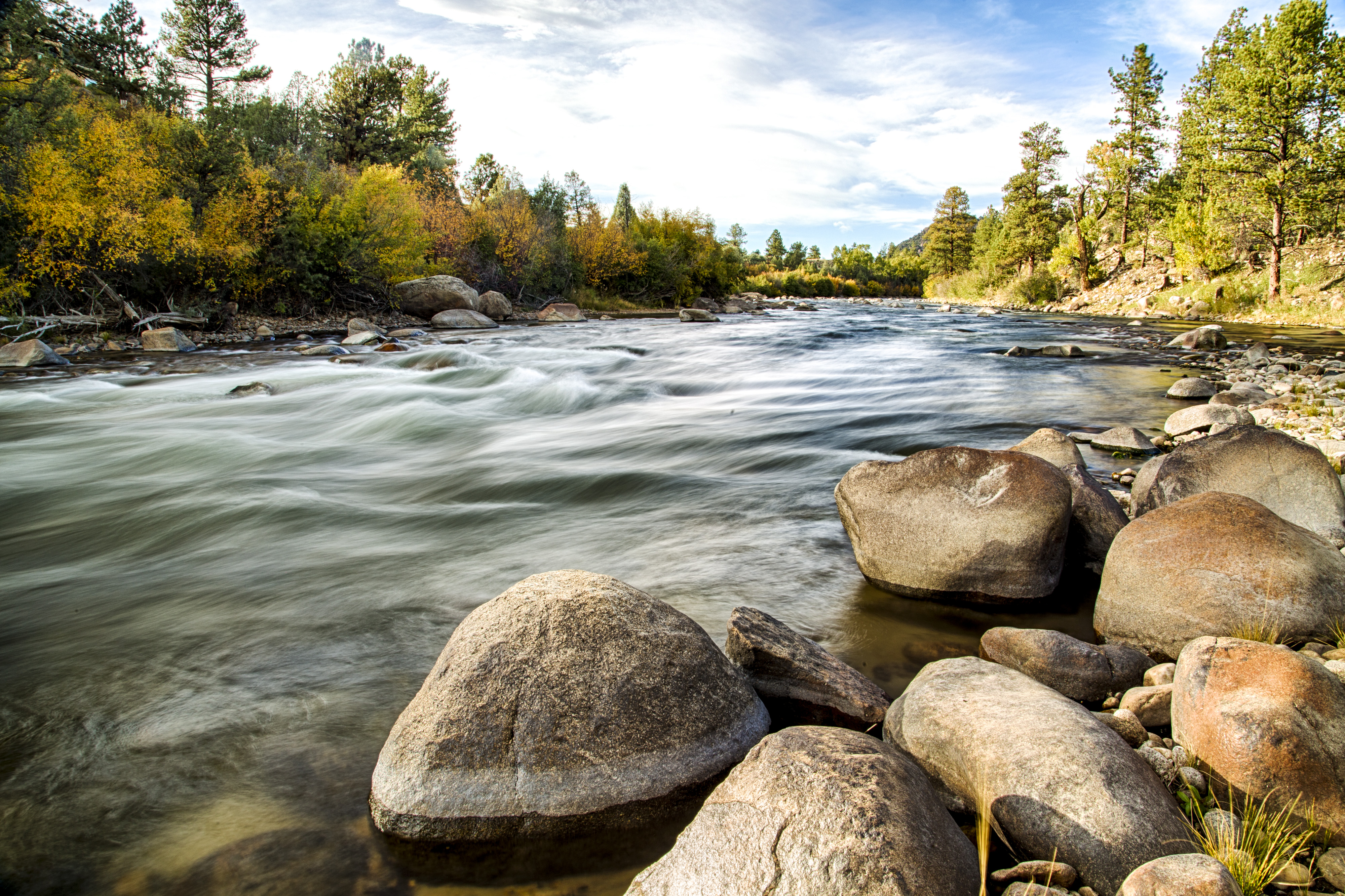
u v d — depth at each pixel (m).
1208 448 5.06
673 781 2.67
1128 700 3.09
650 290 43.47
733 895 1.93
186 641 4.14
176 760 3.04
